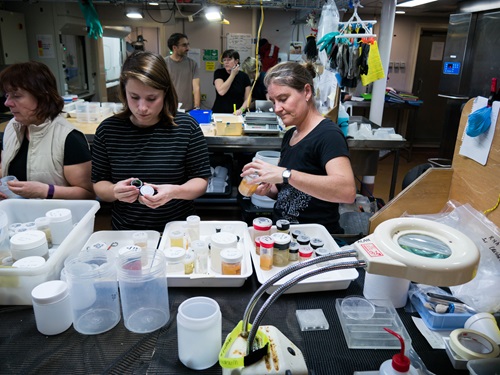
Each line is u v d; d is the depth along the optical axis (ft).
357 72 7.72
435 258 1.99
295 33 18.08
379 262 1.99
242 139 8.98
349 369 2.83
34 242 3.57
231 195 10.28
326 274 3.71
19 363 2.82
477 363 2.64
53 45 12.65
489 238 3.67
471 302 3.35
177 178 5.07
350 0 8.58
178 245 4.10
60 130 5.41
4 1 12.12
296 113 4.85
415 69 20.52
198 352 2.73
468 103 4.31
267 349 2.58
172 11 13.39
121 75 4.46
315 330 3.21
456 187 4.51
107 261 3.38
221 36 18.12
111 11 14.26
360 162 10.77
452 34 14.19
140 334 3.12
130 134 4.91
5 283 3.33
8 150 5.59
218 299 3.58
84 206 4.62
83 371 2.77
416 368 2.72
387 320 3.25
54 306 3.03
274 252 3.92
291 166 4.99
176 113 5.04
